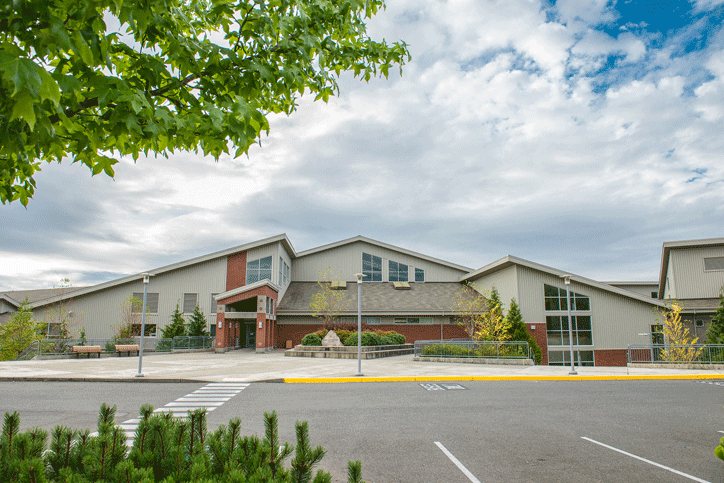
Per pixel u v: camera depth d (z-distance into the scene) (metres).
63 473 2.84
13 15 2.25
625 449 7.33
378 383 15.90
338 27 4.38
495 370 20.08
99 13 2.52
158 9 2.73
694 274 33.28
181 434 3.38
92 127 2.99
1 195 3.88
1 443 3.11
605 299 32.69
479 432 8.43
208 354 30.28
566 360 31.89
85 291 35.25
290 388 14.29
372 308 37.34
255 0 3.57
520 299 32.84
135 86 3.15
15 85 1.87
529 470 6.23
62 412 10.05
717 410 10.82
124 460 3.10
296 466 3.21
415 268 44.22
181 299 36.72
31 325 29.33
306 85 4.34
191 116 3.17
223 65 3.47
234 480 2.75
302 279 44.12
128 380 15.62
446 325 37.94
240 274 37.69
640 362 23.08
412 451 7.12
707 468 6.36
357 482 3.11
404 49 4.91
